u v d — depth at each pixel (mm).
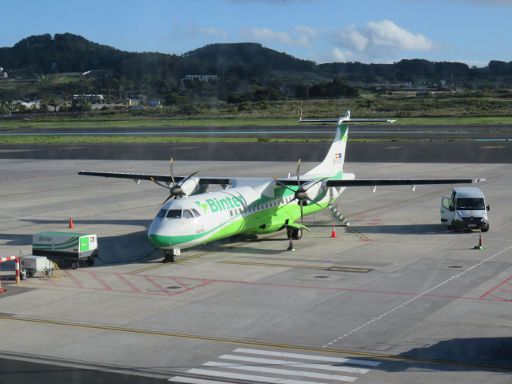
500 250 31688
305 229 35438
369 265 29250
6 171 70812
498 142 91062
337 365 17734
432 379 16672
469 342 19266
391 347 18984
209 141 104250
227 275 27859
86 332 20750
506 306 22688
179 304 23672
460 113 149750
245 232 33844
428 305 22938
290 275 27688
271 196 34781
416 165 68250
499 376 16812
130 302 24016
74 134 127062
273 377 17031
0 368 17844
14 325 21531
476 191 37531
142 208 46188
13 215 43719
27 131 140125
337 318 21688
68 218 42406
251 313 22422
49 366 17969
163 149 93250
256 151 87125
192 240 29859
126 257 31688
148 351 19031
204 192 37375
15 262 28031
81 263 30109
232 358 18375
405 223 39594
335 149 40750
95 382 16859
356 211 44281
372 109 163750
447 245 33062
